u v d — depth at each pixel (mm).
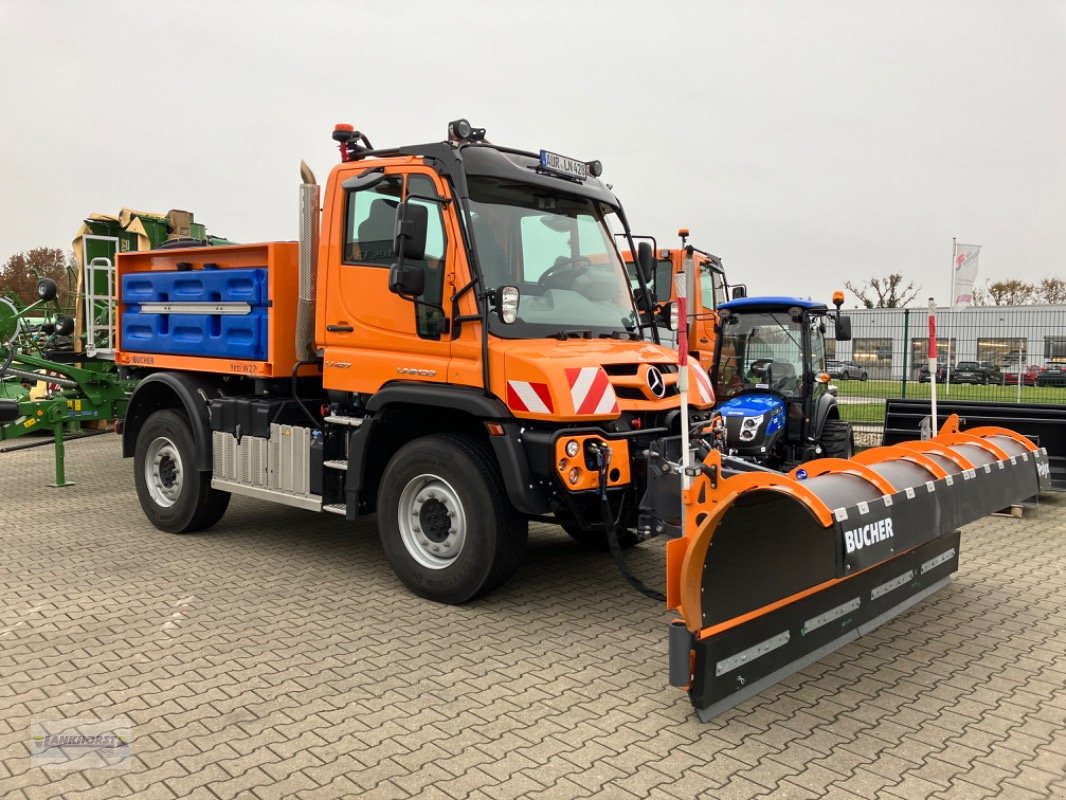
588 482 4918
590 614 5285
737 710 3900
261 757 3391
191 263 7059
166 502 7340
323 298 5957
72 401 10062
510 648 4676
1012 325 16344
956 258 10117
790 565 4148
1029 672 4391
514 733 3635
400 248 4992
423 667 4383
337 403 6020
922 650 4711
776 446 9719
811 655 4328
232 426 6676
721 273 14539
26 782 3182
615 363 5199
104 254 10359
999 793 3162
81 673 4250
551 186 5715
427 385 5332
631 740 3584
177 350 7090
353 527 7672
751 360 10188
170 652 4555
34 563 6340
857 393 16844
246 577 6016
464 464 5180
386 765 3338
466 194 5160
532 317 5355
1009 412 9633
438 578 5348
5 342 9203
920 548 5363
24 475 10469
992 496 4898
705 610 3639
